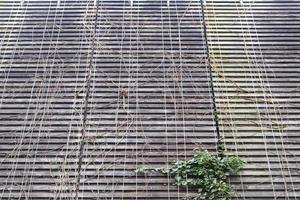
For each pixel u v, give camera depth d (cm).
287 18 764
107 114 669
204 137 650
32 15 764
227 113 671
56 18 760
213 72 709
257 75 707
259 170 623
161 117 666
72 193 604
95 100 680
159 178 617
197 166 620
